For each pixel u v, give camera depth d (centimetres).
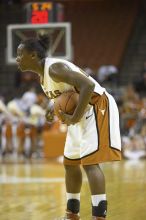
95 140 604
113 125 614
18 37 1648
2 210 802
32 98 2036
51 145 1841
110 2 2922
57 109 608
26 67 622
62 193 1002
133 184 1116
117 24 2867
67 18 2884
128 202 862
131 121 1958
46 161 1841
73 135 628
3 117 1938
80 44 2830
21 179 1271
